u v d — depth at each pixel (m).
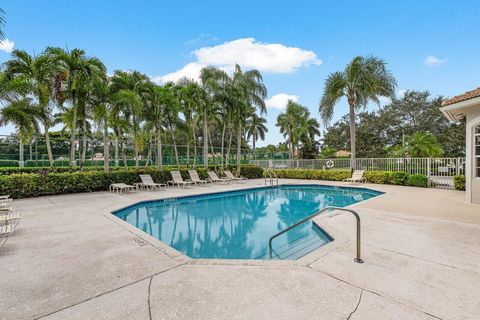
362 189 13.07
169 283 3.02
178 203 10.38
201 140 37.53
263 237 6.29
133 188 12.55
